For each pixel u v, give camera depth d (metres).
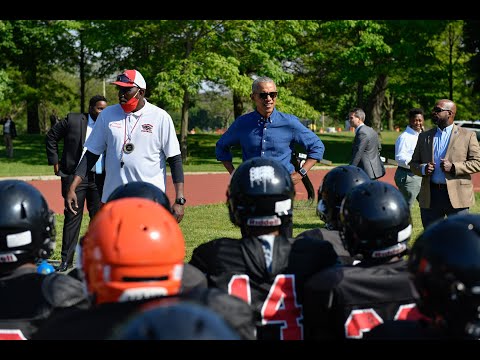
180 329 1.30
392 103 60.28
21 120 63.16
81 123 7.13
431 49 30.34
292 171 5.92
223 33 23.94
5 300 2.60
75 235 7.11
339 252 3.64
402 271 2.82
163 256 2.06
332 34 30.97
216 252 3.04
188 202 13.74
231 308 2.05
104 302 2.09
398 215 2.84
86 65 38.81
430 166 7.08
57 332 1.91
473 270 1.85
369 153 9.46
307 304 2.87
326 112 43.88
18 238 2.73
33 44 33.78
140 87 5.30
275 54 25.92
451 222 1.95
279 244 3.04
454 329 1.93
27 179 18.25
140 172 5.39
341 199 3.82
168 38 24.33
